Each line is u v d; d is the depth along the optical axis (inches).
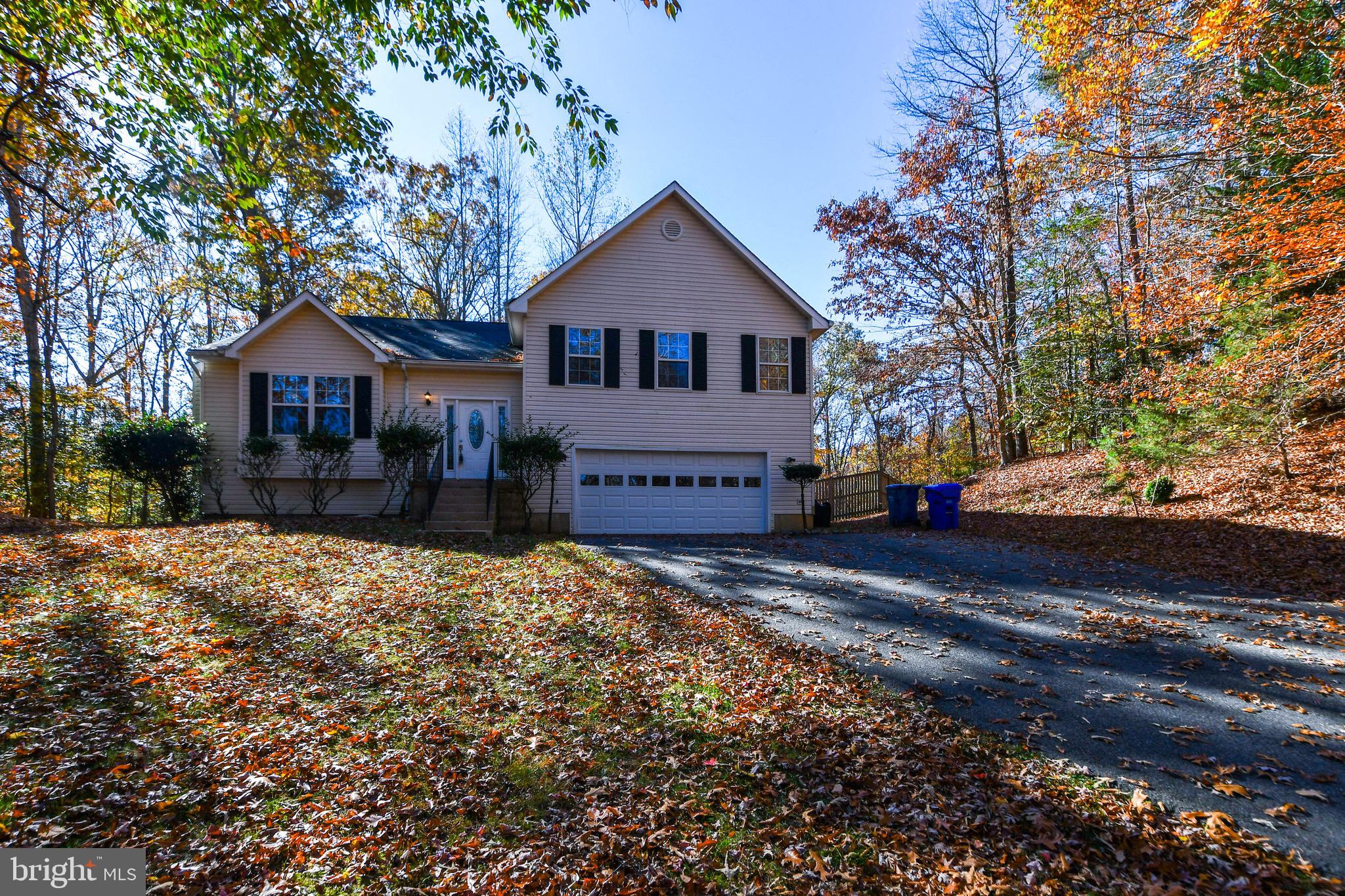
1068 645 246.2
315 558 385.4
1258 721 177.2
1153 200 472.4
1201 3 374.6
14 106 251.0
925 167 869.2
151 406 1103.6
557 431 601.3
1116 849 122.6
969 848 124.5
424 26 250.4
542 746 167.3
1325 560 335.6
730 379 640.4
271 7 242.1
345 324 584.4
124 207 260.2
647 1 252.4
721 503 633.6
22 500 796.0
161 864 116.0
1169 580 339.9
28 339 625.9
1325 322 373.1
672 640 253.9
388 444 552.1
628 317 621.9
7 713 161.5
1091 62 453.4
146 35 242.1
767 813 138.5
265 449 552.1
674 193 629.9
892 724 179.2
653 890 115.3
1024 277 846.5
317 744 161.8
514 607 296.4
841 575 377.4
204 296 979.9
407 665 221.5
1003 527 554.6
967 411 1079.0
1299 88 377.1
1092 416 704.4
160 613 255.6
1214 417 481.7
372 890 114.0
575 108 268.2
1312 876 114.5
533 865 121.1
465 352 650.2
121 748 151.3
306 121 272.7
